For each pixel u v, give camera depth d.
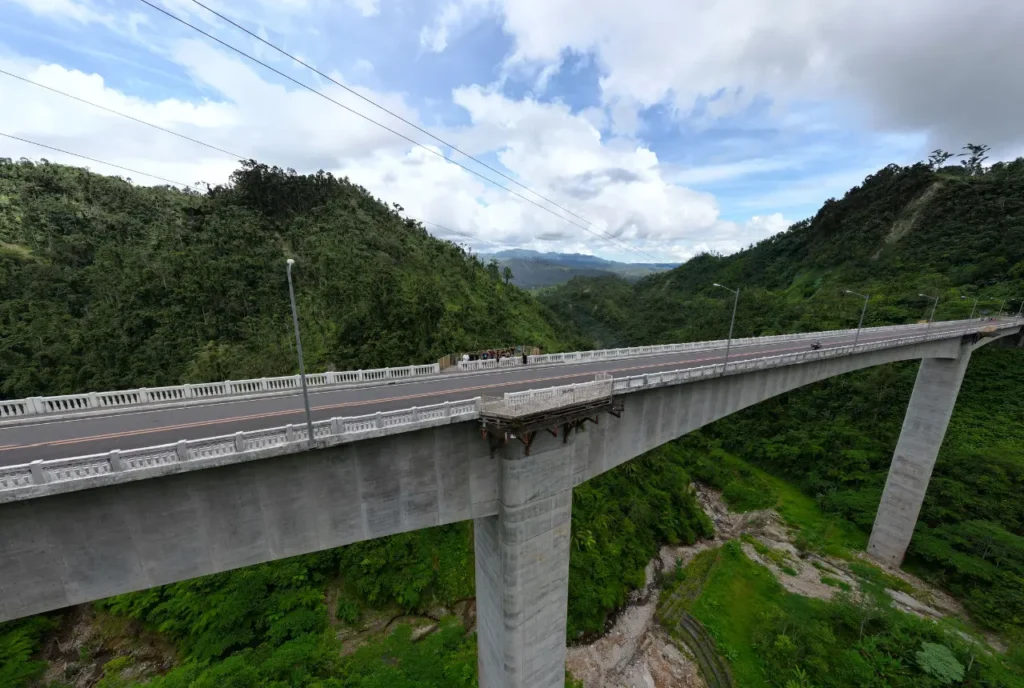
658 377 24.77
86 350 47.72
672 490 49.31
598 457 23.56
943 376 41.47
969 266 82.62
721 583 38.69
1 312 49.88
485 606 22.89
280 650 26.31
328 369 48.25
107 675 26.66
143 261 61.09
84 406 19.73
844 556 43.31
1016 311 66.00
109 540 13.20
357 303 60.34
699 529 46.41
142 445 15.70
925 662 28.27
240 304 56.88
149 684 24.38
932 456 40.94
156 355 47.53
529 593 20.89
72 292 55.50
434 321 60.84
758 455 59.97
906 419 43.28
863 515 47.03
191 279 56.84
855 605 33.69
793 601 35.72
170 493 13.66
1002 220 88.62
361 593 31.39
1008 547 37.31
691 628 33.84
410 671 26.34
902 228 109.00
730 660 30.83
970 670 28.00
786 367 34.66
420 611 31.56
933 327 51.97
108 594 13.52
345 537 17.00
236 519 14.84
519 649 21.05
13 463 14.12
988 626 34.34
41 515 12.23
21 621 28.44
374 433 15.97
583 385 20.81
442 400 21.97
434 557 33.41
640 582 37.97
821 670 28.66
